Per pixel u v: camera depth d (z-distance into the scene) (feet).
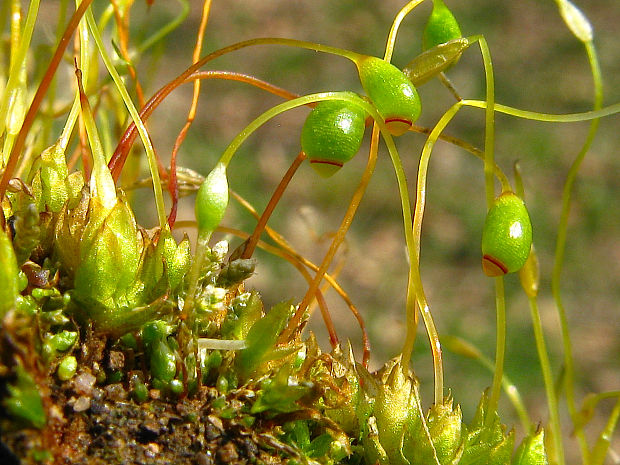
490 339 0.41
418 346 0.39
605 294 0.46
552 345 0.42
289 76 0.61
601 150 0.55
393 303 0.44
